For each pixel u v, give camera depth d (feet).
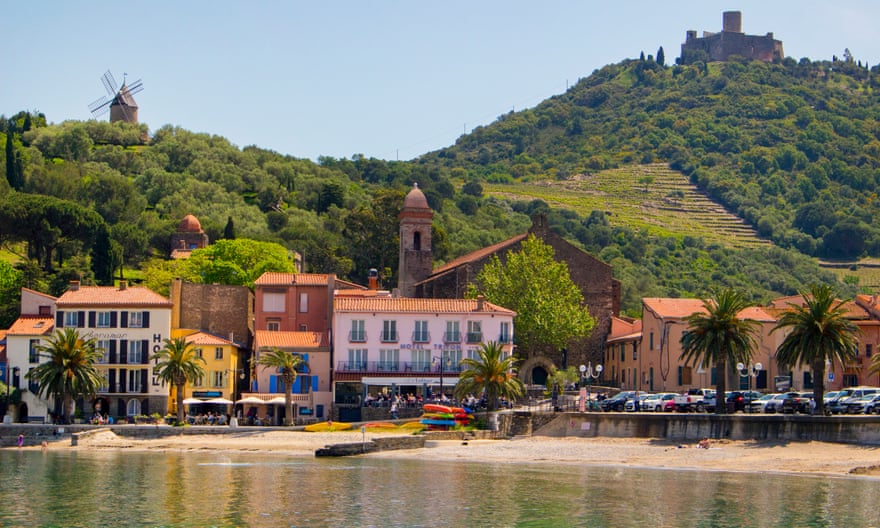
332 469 328.70
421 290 552.41
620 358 521.24
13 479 304.91
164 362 433.89
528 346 504.02
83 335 437.58
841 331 349.00
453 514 249.96
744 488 287.28
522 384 415.23
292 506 259.60
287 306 497.46
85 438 399.03
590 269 547.49
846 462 322.75
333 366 459.32
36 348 420.77
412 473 318.86
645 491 282.77
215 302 504.02
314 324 497.05
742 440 355.77
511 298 502.79
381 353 459.32
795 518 244.22
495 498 271.69
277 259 642.22
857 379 450.71
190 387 458.91
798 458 331.36
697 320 369.71
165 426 411.95
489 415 405.18
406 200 582.76
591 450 366.43
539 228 546.26
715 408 380.58
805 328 348.59
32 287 612.29
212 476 311.68
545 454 361.71
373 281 564.30
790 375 441.27
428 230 579.07
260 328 495.00
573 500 269.23
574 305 512.22
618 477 309.83
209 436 407.44
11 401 449.48
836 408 360.28
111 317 463.83
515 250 542.57
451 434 392.06
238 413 463.42
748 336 369.71
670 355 461.78
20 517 245.65
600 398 442.50
